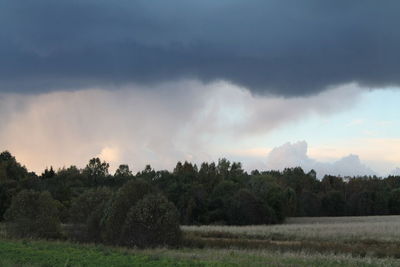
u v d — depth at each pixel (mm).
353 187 154750
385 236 50781
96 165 150000
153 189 39969
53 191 98750
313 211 132000
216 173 135500
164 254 28078
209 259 25047
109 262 22531
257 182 119375
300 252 31312
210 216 96875
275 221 98312
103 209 41344
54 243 36219
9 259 22828
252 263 22922
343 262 25438
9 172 128625
